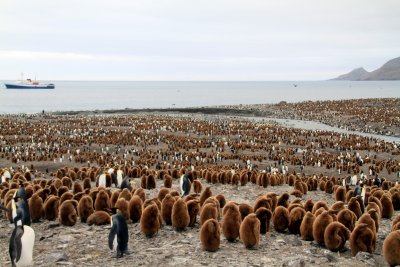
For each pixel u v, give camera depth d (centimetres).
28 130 7388
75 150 5691
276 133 7631
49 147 5794
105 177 2381
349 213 1295
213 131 7819
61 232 1344
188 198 1525
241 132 7800
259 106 14612
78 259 1083
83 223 1465
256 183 2706
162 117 10994
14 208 1185
